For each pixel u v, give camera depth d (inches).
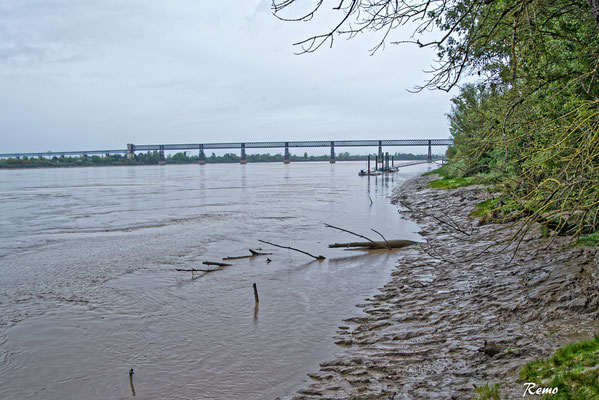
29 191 2257.6
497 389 228.7
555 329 306.2
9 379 320.8
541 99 371.2
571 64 371.2
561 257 438.6
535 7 241.4
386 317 395.9
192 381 304.8
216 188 2348.7
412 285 480.4
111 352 356.8
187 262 653.9
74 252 741.3
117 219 1141.7
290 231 901.8
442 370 279.7
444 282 471.2
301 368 313.7
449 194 1277.1
